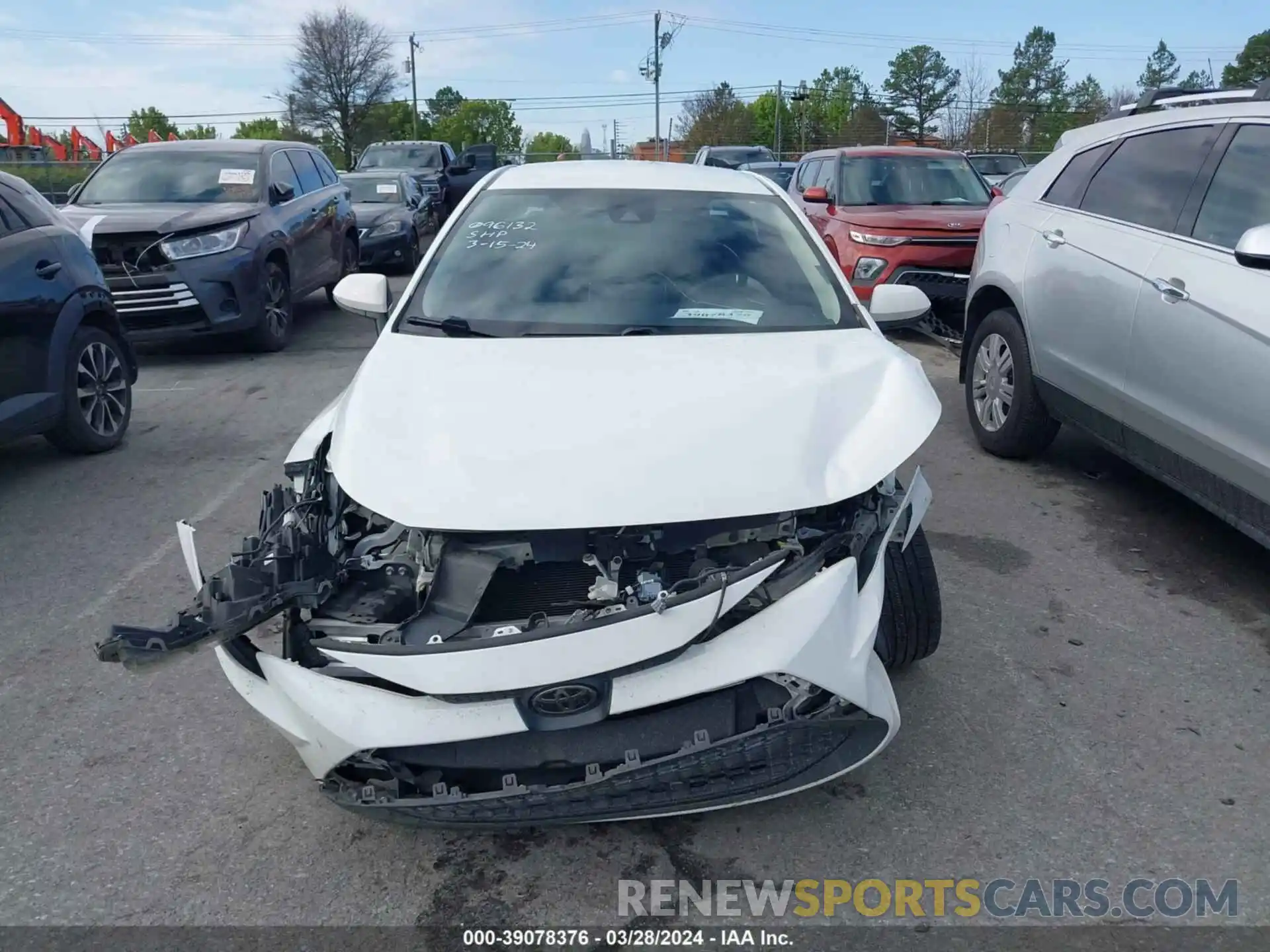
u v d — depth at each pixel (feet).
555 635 7.86
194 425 23.03
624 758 8.11
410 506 8.60
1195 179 14.75
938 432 21.43
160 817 9.70
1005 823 9.52
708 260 12.93
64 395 19.63
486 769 8.16
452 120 276.00
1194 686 11.83
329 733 8.10
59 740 10.94
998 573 14.70
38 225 19.84
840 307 12.43
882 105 232.94
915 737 10.80
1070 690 11.72
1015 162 74.74
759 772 8.58
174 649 7.89
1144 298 14.70
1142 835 9.37
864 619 8.64
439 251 13.29
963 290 28.50
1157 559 15.20
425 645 7.98
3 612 13.97
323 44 192.44
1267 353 12.39
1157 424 14.60
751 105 230.89
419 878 8.91
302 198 34.24
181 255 27.48
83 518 17.38
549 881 8.85
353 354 30.71
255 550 9.02
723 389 10.00
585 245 13.14
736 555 8.86
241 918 8.47
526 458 8.96
